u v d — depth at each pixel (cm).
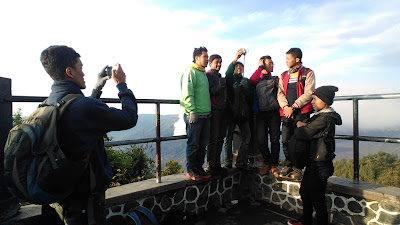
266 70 323
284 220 268
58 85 126
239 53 306
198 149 286
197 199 283
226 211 292
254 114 323
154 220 215
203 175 279
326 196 258
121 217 215
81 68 137
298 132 225
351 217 238
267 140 319
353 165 249
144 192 230
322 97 215
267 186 315
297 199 282
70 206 122
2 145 147
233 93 306
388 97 219
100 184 127
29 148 107
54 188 107
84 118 117
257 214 284
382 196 215
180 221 258
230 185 326
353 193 234
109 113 126
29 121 114
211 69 306
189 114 265
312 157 220
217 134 298
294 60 279
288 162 290
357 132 241
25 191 107
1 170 144
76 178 112
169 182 257
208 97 281
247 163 341
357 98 241
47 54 124
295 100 278
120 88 147
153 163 535
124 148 511
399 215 206
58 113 112
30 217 148
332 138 215
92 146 121
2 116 149
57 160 106
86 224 122
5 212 143
